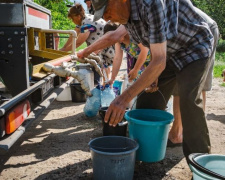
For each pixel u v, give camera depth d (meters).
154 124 2.63
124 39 3.77
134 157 2.50
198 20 2.60
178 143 3.54
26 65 3.23
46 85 3.64
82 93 5.66
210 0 30.14
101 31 5.64
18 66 3.23
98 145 2.70
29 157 3.18
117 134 3.42
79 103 5.64
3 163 3.02
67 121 4.48
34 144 3.55
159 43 2.10
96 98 4.54
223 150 3.45
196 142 2.60
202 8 30.17
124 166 2.40
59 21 19.84
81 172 2.85
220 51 25.53
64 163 3.04
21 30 3.15
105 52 5.85
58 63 3.71
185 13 2.51
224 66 12.52
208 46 2.60
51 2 19.56
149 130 2.68
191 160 2.10
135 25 2.32
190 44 2.60
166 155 3.28
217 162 2.29
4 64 3.23
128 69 4.44
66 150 3.38
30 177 2.74
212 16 29.88
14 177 2.74
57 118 4.63
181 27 2.49
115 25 4.30
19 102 2.74
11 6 3.11
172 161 3.12
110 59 5.95
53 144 3.56
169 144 3.52
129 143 2.70
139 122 2.67
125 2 2.18
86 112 4.63
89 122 4.43
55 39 5.34
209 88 3.68
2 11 3.12
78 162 3.06
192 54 2.57
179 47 2.60
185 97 2.53
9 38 3.17
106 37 3.51
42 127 4.19
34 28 4.05
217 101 6.04
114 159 2.36
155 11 2.05
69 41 5.32
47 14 4.62
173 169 2.95
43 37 4.46
